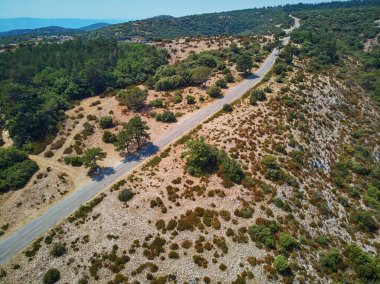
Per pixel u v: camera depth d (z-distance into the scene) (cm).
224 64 11075
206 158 5647
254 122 7288
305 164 6350
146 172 5866
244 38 15275
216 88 8981
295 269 4238
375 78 11788
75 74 10288
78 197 5497
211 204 4988
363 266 4472
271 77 10025
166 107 8556
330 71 11200
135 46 13738
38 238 4666
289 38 15950
